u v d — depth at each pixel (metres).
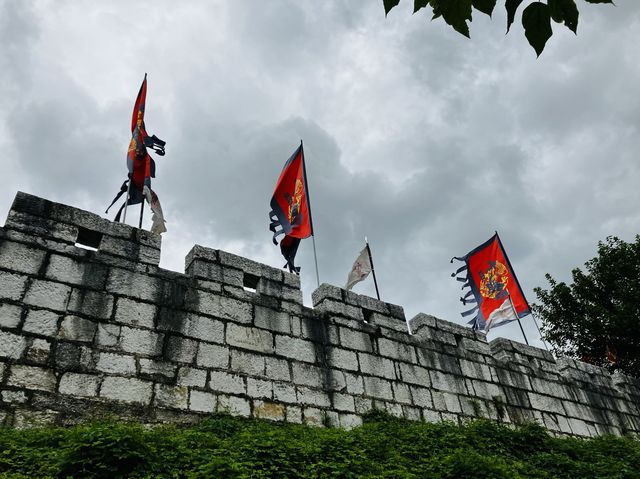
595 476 11.74
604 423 20.28
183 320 12.03
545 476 11.23
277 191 17.58
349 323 15.08
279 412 12.23
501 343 19.09
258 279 14.03
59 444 8.30
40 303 10.47
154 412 10.59
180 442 9.03
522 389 18.34
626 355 25.31
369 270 17.80
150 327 11.48
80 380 10.13
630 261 25.94
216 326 12.45
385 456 10.32
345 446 10.05
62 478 7.32
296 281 14.67
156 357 11.22
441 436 12.63
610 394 21.66
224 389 11.72
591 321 25.98
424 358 16.23
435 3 3.69
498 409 16.98
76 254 11.45
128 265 12.00
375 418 13.59
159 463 8.07
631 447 14.96
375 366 14.83
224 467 7.98
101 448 7.77
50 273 10.91
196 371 11.55
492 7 3.63
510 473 10.21
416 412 14.80
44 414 9.48
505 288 20.42
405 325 16.53
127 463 7.79
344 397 13.59
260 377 12.42
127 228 12.48
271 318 13.53
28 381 9.62
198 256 13.20
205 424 10.73
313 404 12.91
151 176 14.68
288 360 13.16
